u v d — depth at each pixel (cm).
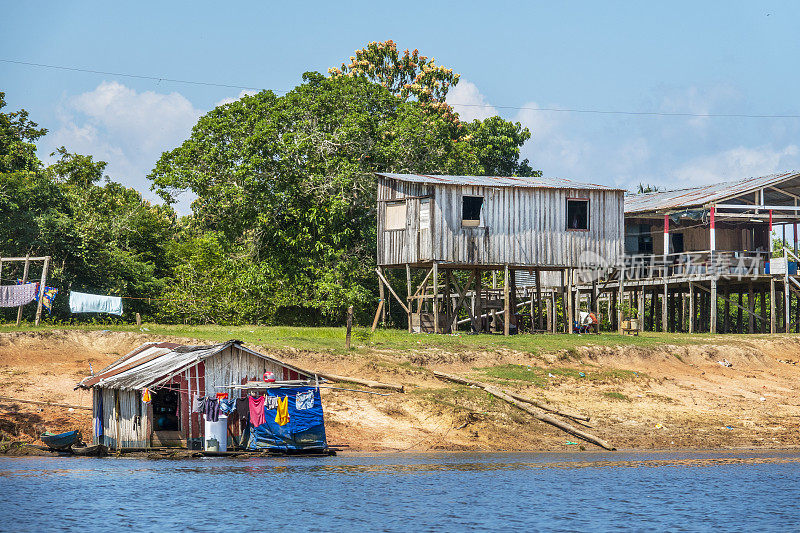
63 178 14388
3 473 5706
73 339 8094
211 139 12138
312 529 4584
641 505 5297
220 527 4578
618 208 10875
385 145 12575
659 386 8794
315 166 12038
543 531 4697
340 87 12950
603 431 7462
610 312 12838
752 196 11888
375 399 7538
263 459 6341
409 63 17462
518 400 7712
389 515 4906
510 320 10981
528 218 10469
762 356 10069
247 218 11900
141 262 14275
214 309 12244
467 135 17325
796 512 5162
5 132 13225
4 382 7181
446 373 8225
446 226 10150
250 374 6378
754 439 7538
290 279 12069
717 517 5028
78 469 5866
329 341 8800
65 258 11819
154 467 5944
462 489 5616
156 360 6700
